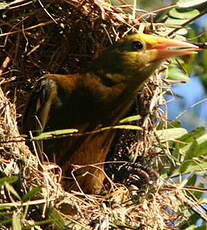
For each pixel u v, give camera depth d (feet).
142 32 40.81
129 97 40.01
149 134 40.14
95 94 39.70
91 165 38.96
